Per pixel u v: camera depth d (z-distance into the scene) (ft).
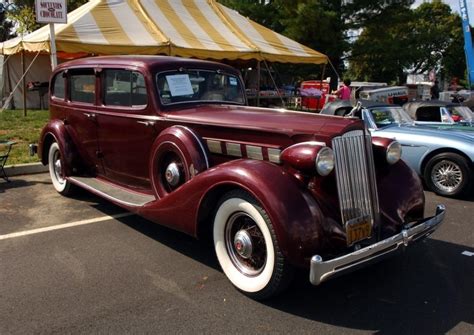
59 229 15.79
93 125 17.24
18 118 41.11
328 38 78.79
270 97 62.03
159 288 11.67
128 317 10.28
